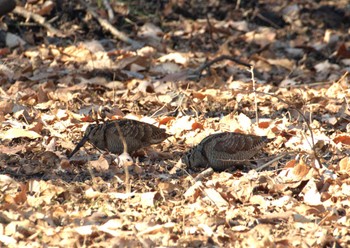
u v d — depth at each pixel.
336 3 25.03
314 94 17.09
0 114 14.42
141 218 9.51
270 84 18.83
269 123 13.88
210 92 16.72
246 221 9.59
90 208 9.85
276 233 9.25
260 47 22.66
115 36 21.94
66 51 20.25
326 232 9.18
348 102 15.70
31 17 21.83
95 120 12.84
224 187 10.62
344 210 10.05
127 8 23.36
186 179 11.04
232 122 13.77
